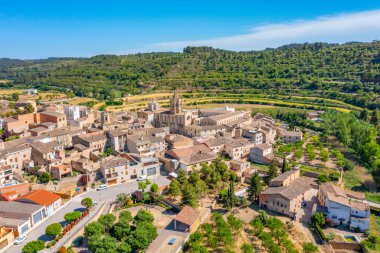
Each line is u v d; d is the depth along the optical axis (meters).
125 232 119.94
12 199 141.75
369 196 159.50
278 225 122.75
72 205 145.12
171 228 127.75
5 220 125.12
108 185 164.62
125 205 144.88
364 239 124.44
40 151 177.75
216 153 198.12
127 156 177.62
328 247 117.88
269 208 143.62
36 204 134.00
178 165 177.38
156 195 148.38
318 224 130.38
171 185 148.62
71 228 125.69
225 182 169.38
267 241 113.06
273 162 169.12
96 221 125.19
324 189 146.88
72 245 114.88
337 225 134.25
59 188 159.00
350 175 184.00
